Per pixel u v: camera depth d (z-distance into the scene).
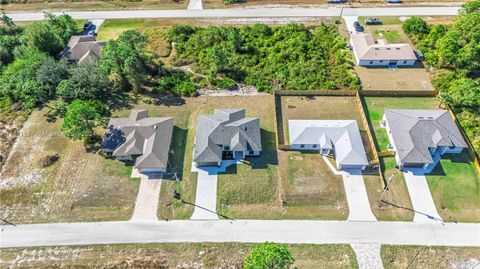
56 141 60.41
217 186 53.38
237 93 68.75
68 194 52.94
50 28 79.00
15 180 54.88
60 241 47.84
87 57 73.44
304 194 52.31
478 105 62.25
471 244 46.59
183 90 68.31
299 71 70.94
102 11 91.19
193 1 93.62
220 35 79.50
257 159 56.91
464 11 76.25
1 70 72.56
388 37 80.00
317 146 57.78
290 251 46.44
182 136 60.97
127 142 56.78
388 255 45.84
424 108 64.44
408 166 54.97
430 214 49.72
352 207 50.75
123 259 46.06
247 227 49.06
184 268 45.28
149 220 49.88
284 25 84.81
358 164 53.88
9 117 65.00
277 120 63.31
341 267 44.97
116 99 67.88
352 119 63.09
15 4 93.88
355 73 71.69
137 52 70.81
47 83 67.12
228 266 45.41
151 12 90.31
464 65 69.38
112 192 53.00
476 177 53.62
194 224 49.41
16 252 46.91
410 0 91.00
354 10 88.44
